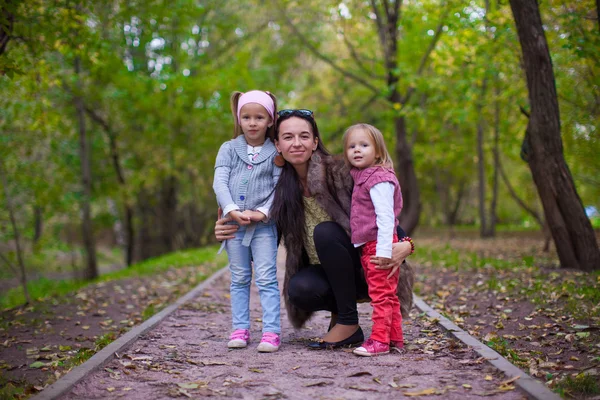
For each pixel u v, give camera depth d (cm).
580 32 895
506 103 1418
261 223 438
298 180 431
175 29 1538
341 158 419
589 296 613
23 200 1614
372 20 1669
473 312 604
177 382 344
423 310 585
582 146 1390
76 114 1761
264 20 1973
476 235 2497
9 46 787
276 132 448
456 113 1443
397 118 1658
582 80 1105
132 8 1041
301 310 451
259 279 438
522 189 2567
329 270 414
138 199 2264
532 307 596
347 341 426
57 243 1831
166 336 493
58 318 652
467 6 1149
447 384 327
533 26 833
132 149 1983
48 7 749
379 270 401
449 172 3177
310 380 342
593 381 323
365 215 399
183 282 986
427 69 1822
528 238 2162
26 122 1301
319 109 2214
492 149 1838
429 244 1888
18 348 493
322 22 1867
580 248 861
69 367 394
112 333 507
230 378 350
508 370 339
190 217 2694
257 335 501
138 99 1786
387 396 310
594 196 2091
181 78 1762
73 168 1783
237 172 443
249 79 1900
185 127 1958
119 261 2805
